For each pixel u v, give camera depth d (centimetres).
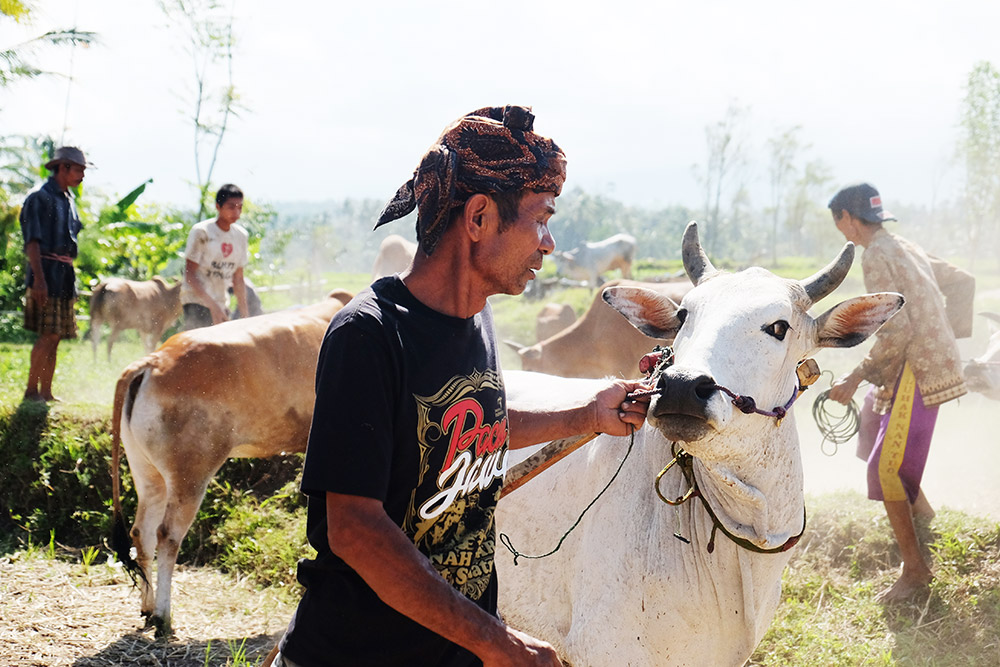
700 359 245
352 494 165
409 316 177
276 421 521
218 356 498
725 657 278
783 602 462
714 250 4266
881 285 460
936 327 451
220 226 763
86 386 870
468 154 177
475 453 186
